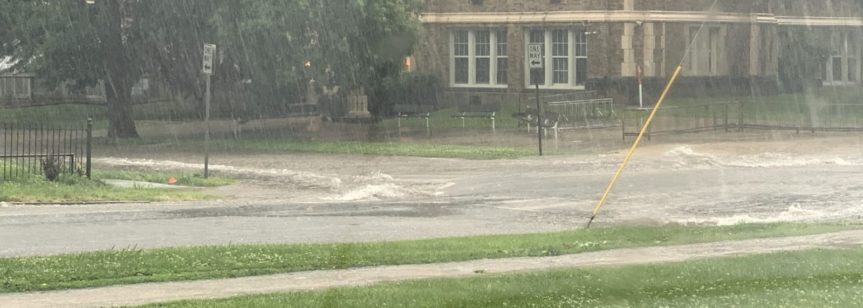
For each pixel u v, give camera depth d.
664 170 28.84
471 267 13.27
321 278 12.44
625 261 13.45
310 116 50.06
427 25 56.62
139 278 12.38
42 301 10.93
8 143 37.06
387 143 38.41
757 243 15.48
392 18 44.00
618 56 52.28
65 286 11.85
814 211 20.88
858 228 17.42
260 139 40.41
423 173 29.17
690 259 13.52
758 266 12.60
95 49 41.03
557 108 48.16
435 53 56.66
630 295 10.78
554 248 15.07
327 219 19.94
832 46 57.34
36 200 21.92
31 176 24.59
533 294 10.85
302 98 51.16
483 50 56.25
